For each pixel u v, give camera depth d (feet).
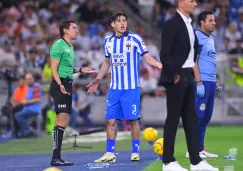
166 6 263.49
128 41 103.96
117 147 137.80
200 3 257.34
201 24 107.76
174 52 87.04
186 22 87.40
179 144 138.72
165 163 88.17
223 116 210.18
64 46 103.24
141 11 273.33
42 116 196.95
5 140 169.27
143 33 241.14
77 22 244.42
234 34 243.60
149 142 136.46
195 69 102.17
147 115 209.97
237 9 258.57
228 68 210.38
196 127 88.48
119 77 104.53
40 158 117.91
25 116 177.27
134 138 107.45
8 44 208.13
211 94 107.24
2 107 189.78
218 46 234.79
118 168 96.78
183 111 89.04
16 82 189.67
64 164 102.83
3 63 200.13
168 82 86.58
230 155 114.32
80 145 143.33
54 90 103.71
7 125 193.67
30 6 248.32
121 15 104.37
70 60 104.06
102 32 238.07
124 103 104.73
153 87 210.59
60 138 103.91
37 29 235.40
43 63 212.64
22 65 208.95
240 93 209.87
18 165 106.22
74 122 193.36
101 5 265.54
